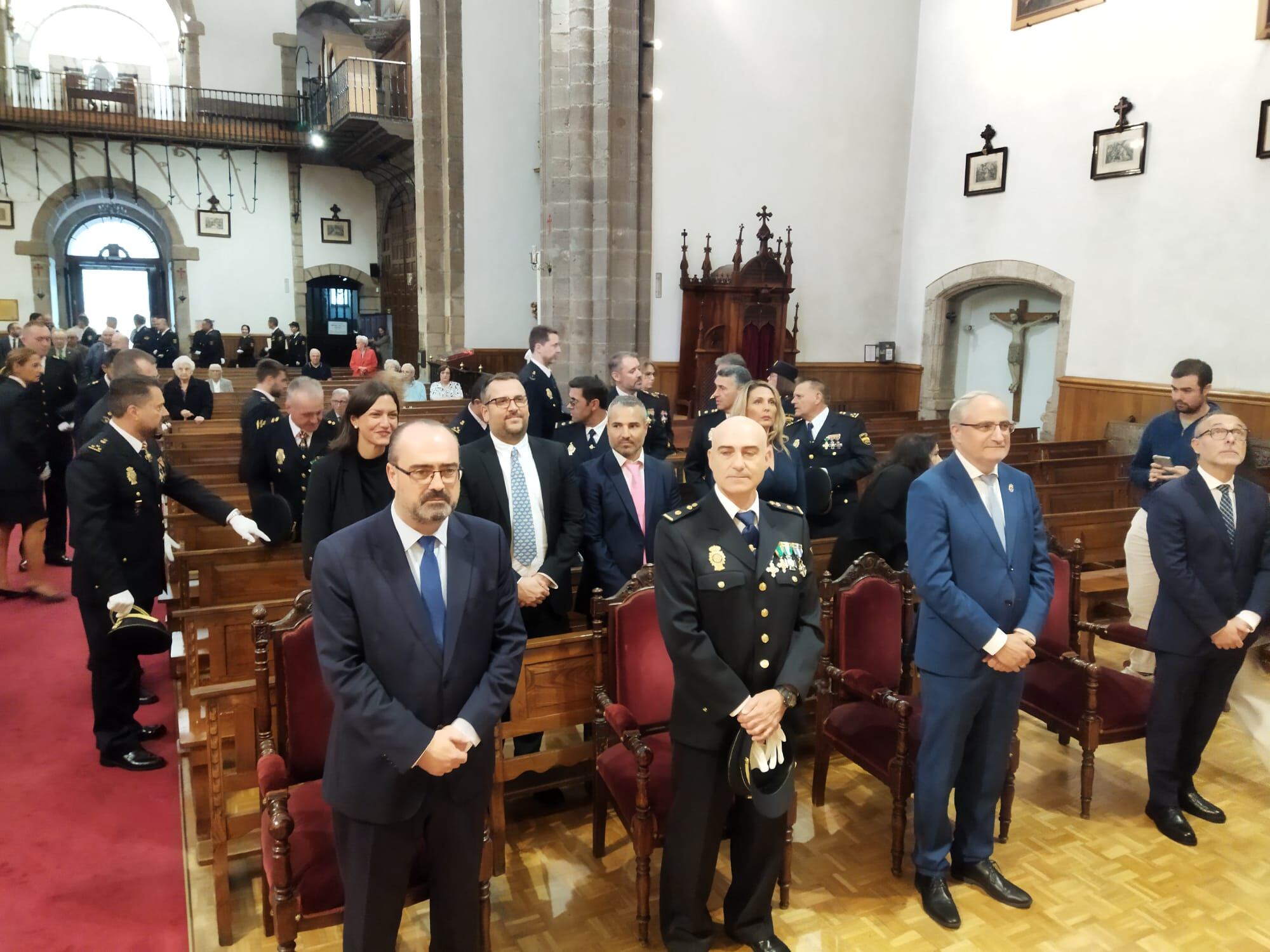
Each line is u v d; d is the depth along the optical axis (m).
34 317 6.20
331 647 1.97
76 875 2.88
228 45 17.61
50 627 5.17
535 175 13.15
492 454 3.32
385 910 2.05
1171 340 8.50
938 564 2.66
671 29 10.03
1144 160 8.62
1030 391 10.51
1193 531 3.03
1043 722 3.87
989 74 10.25
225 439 6.92
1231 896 2.84
